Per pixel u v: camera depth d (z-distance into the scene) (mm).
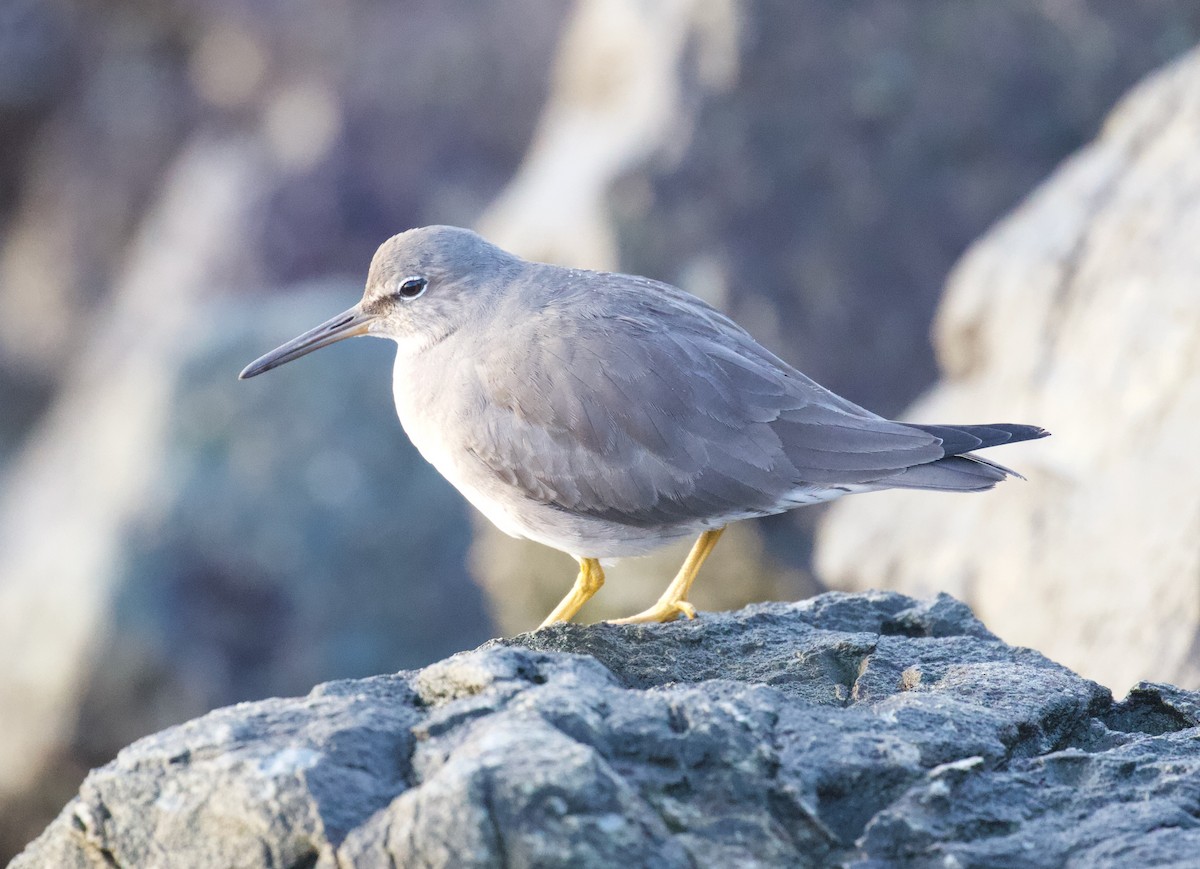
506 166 25953
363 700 6324
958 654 7594
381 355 19047
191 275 24969
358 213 25484
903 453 8031
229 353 18828
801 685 7387
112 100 28109
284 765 5758
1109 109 18797
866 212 18484
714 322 8508
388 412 18547
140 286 25578
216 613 17156
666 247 18156
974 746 6219
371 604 17516
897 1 18891
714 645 7848
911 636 8273
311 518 17719
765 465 8094
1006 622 11711
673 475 8148
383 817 5496
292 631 17234
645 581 16594
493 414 8461
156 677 16594
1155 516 10867
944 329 14344
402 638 17438
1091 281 13008
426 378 8930
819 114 18656
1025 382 12898
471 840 5293
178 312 24484
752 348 8461
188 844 5719
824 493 8148
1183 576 10242
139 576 16984
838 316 18156
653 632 7910
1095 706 7121
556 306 8562
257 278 24797
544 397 8273
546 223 18688
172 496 17578
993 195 18609
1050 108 18812
